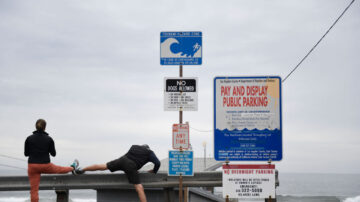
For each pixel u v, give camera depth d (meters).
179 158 8.66
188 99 9.04
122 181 8.87
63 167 8.45
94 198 70.38
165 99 9.07
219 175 8.77
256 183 8.16
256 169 8.17
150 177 8.87
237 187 8.16
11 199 65.00
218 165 21.77
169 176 8.84
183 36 9.62
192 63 9.55
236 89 8.50
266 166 8.16
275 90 8.45
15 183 8.94
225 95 8.51
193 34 9.61
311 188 134.12
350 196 93.38
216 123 8.48
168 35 9.63
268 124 8.42
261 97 8.45
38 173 8.25
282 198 83.44
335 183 168.12
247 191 8.15
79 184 8.85
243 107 8.48
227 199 8.14
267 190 8.12
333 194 107.62
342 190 124.12
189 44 9.61
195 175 8.79
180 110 9.01
